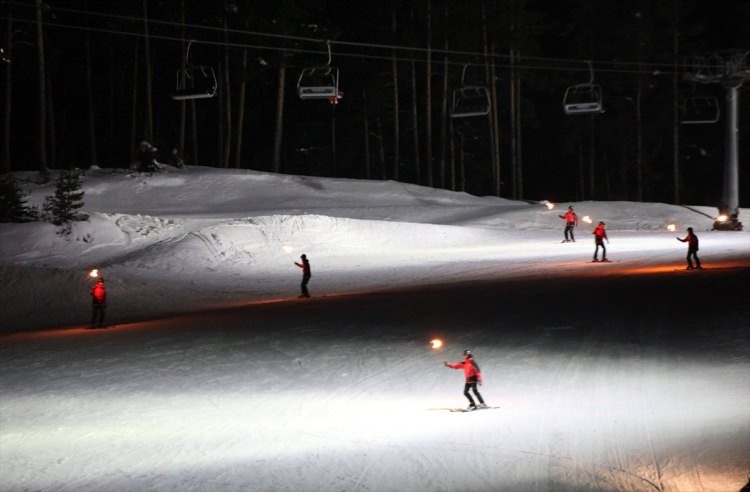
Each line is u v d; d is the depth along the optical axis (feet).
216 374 73.20
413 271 143.33
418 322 93.15
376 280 136.46
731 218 199.31
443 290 117.39
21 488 45.06
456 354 76.59
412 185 247.50
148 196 215.10
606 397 59.11
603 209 218.59
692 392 59.11
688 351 72.64
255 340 87.92
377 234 177.58
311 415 58.39
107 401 65.10
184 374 73.77
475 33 268.62
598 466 44.52
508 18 264.93
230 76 268.41
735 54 194.59
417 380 68.13
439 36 270.26
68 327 109.29
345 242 172.86
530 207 222.28
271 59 244.63
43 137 217.97
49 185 211.82
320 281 139.33
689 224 208.44
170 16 246.47
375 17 282.36
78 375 75.46
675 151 274.16
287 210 206.18
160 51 282.56
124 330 101.35
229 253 160.35
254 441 52.42
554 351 75.41
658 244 165.17
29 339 98.73
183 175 229.66
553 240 179.63
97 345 90.79
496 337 82.99
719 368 65.98
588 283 113.60
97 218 171.22
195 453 50.37
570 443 48.83
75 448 52.49
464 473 44.39
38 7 210.79
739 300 93.71
